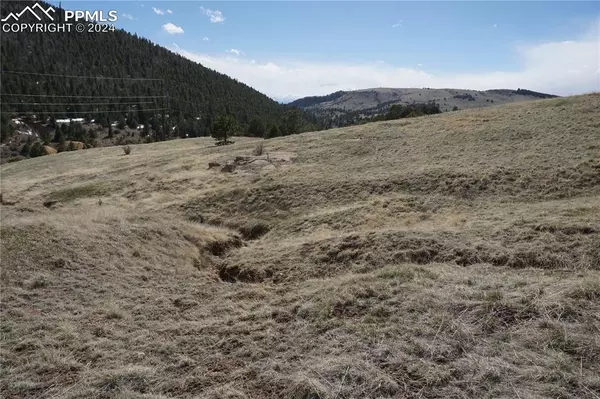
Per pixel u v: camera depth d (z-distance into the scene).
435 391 4.33
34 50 191.62
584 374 4.25
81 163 46.91
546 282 6.88
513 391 4.14
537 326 5.28
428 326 5.66
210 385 5.00
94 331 6.73
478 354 4.88
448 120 32.59
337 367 4.88
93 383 5.09
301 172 25.34
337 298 6.98
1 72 157.00
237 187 24.30
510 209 14.92
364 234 13.13
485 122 29.45
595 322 5.14
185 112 174.25
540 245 10.24
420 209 17.02
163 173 31.89
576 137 21.84
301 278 11.39
